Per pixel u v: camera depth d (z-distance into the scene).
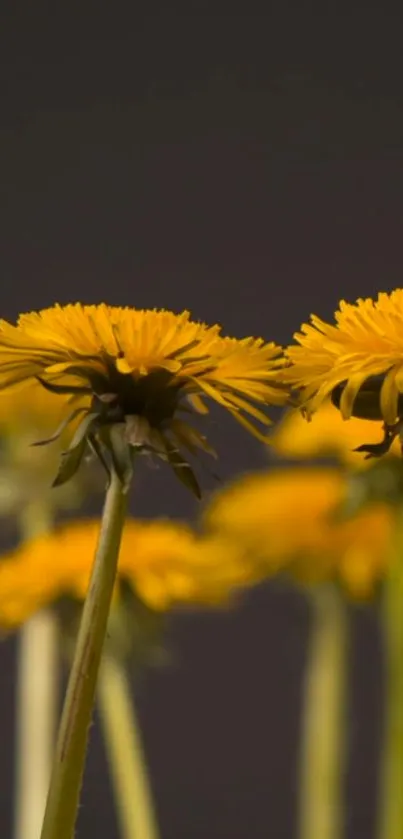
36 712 1.25
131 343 0.82
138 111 2.57
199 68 2.56
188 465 0.83
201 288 2.56
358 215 2.53
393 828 1.01
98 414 0.83
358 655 2.44
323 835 1.23
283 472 1.25
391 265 2.51
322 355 0.83
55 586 1.10
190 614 2.50
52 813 0.81
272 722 2.50
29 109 2.59
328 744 1.24
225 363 0.83
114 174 2.57
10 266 2.59
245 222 2.55
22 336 0.83
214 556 1.11
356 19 2.53
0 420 1.17
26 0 2.58
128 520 1.17
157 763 2.48
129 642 1.09
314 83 2.54
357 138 2.53
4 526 2.02
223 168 2.56
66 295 2.58
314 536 1.15
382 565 1.15
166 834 2.46
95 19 2.57
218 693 2.51
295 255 2.54
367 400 0.83
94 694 0.82
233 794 2.49
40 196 2.59
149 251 2.57
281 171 2.55
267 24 2.55
